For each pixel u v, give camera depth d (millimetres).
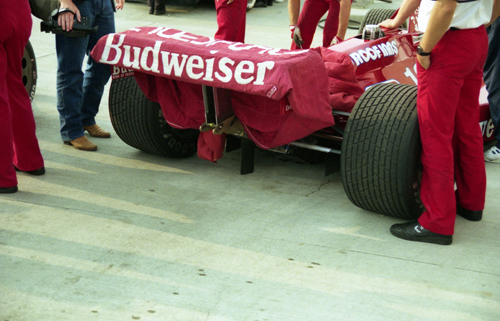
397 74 3600
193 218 2914
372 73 3436
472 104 2771
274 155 3891
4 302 2105
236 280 2346
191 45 2750
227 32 4707
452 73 2484
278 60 2488
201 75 2676
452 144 2912
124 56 2904
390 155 2660
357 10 9664
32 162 3303
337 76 3164
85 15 3613
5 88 2955
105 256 2490
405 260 2574
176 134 3627
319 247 2660
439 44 2486
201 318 2080
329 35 4961
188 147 3771
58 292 2193
